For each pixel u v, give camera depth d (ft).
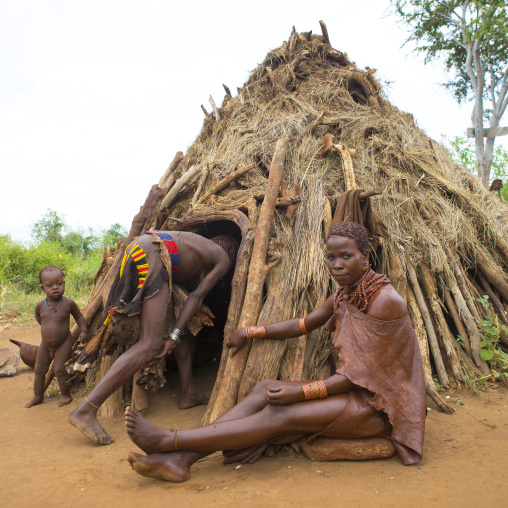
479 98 43.47
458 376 12.44
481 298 14.56
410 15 44.65
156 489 7.61
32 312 27.14
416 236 14.37
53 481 7.93
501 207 17.15
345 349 8.43
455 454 8.47
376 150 17.19
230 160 16.66
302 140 16.84
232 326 11.19
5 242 36.19
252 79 22.72
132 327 10.25
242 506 6.90
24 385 14.46
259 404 8.93
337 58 22.31
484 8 40.29
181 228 14.42
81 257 43.73
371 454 8.30
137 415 7.86
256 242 12.13
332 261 8.54
